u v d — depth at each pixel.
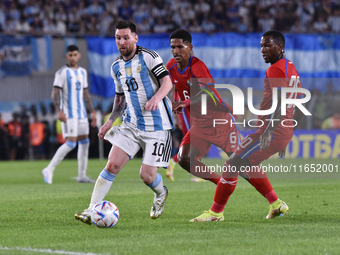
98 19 79.00
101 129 19.20
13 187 33.34
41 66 63.91
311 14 82.94
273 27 81.69
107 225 17.44
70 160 64.69
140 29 79.75
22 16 77.44
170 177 36.16
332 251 13.51
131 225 18.14
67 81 35.84
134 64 17.81
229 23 81.38
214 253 13.39
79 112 36.31
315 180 34.84
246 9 81.94
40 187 33.25
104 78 64.19
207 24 80.94
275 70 18.31
